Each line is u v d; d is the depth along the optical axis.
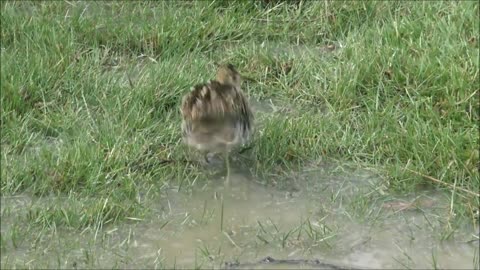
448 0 12.80
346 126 10.61
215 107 9.48
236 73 10.26
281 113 11.07
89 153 9.97
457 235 9.16
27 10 12.91
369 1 12.76
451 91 10.96
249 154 10.27
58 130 10.59
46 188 9.66
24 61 11.42
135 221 9.30
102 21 12.54
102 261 8.80
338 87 11.12
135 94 10.97
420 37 11.85
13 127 10.48
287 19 12.70
